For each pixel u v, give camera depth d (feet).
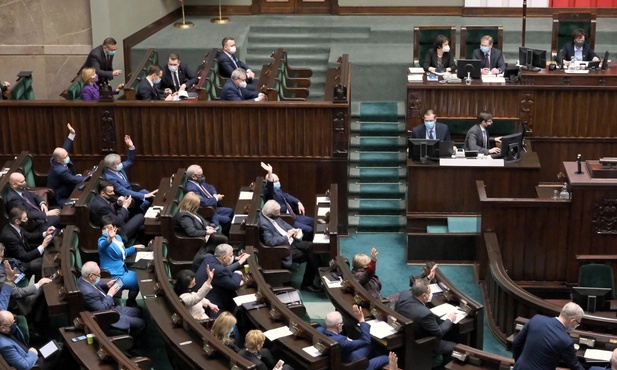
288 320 63.57
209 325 65.51
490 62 99.91
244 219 79.61
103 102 89.56
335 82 98.27
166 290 66.18
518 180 86.43
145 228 78.74
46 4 109.09
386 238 91.50
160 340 71.82
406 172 95.20
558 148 95.04
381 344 65.05
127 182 85.40
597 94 92.89
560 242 79.82
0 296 65.31
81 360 59.57
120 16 110.83
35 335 69.62
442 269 85.10
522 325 63.26
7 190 79.56
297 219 84.33
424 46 102.68
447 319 66.23
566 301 73.72
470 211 87.97
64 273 66.64
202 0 124.36
